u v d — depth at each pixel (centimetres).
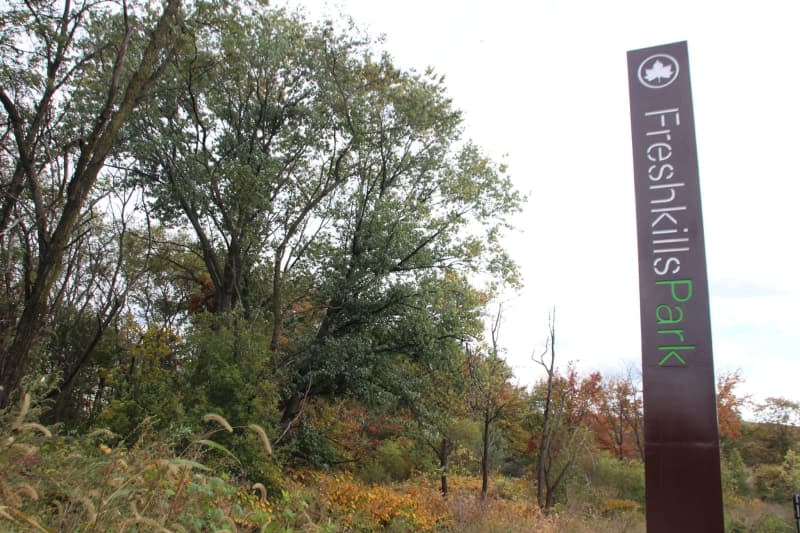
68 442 454
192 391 1414
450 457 2445
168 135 1909
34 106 1414
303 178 2283
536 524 1486
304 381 1972
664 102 836
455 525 1511
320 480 1512
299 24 2125
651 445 759
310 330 2188
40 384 508
